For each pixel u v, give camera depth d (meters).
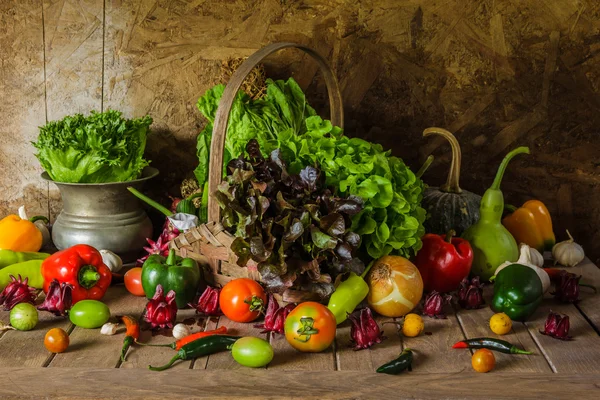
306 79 2.23
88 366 1.47
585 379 1.43
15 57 2.22
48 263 1.80
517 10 2.18
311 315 1.53
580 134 2.24
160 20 2.19
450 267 1.84
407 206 1.75
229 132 2.02
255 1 2.18
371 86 2.23
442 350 1.57
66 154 1.95
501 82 2.22
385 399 1.36
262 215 1.59
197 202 2.05
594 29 2.17
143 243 2.09
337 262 1.63
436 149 2.27
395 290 1.70
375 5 2.18
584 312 1.78
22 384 1.39
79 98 2.24
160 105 2.25
